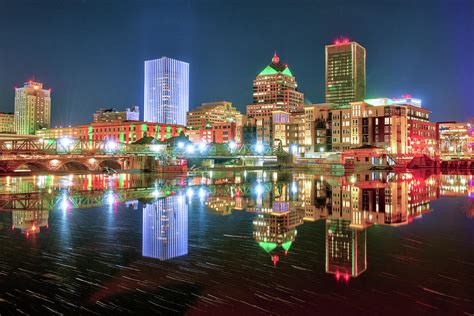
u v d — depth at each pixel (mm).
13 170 105438
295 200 48688
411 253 23188
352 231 29453
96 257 22375
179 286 17984
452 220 34219
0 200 47219
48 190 60094
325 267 20516
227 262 21344
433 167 157625
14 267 20594
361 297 16703
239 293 17188
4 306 16031
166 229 30172
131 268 20422
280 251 23828
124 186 68500
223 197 51844
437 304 16016
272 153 176125
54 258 22219
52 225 31531
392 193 57656
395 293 17094
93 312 15484
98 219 34281
